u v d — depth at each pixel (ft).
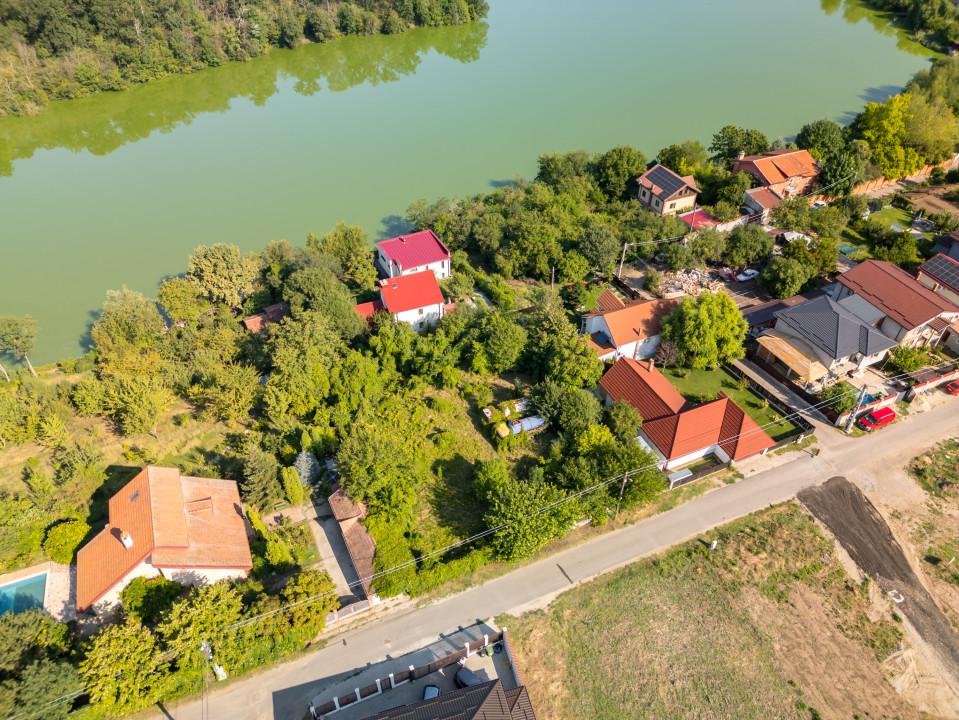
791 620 160.15
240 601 151.23
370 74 591.78
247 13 586.04
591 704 142.92
